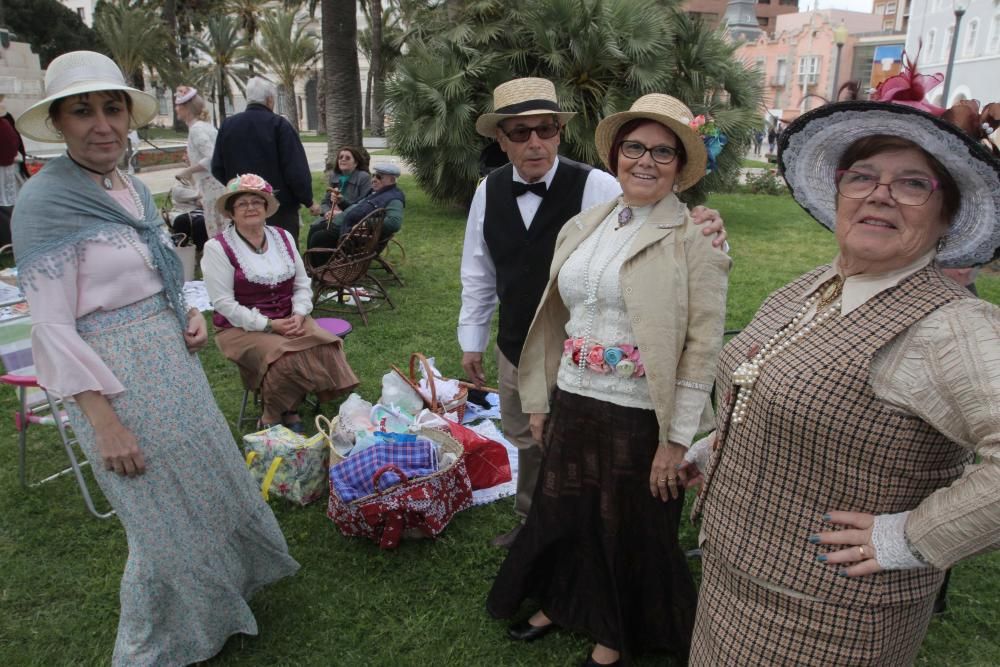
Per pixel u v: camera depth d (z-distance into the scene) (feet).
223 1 139.33
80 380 6.24
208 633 7.38
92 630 8.36
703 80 33.32
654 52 31.55
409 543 9.86
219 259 12.05
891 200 4.05
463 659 7.91
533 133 8.19
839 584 4.42
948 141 3.82
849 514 4.31
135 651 7.20
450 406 12.54
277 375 11.99
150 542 6.88
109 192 6.66
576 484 7.04
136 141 53.42
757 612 4.85
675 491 6.55
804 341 4.53
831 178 4.80
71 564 9.50
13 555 9.65
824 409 4.24
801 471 4.50
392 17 127.75
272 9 140.77
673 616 7.20
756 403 4.67
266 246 12.44
